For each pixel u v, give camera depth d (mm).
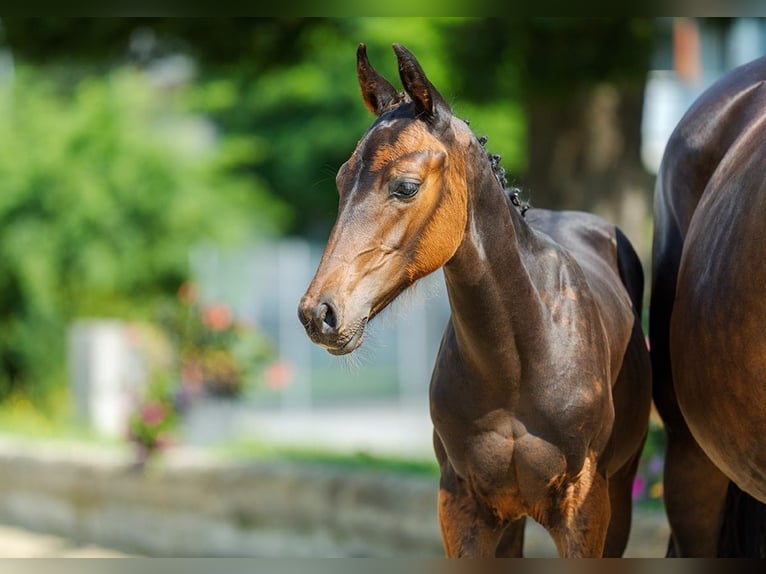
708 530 5859
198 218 22156
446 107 4363
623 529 5699
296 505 10914
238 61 10594
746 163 5012
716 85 5812
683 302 5164
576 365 4707
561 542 4855
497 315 4547
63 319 19703
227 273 25422
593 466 4844
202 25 10008
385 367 27188
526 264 4699
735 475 4945
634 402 5277
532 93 10258
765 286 4398
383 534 10148
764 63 5680
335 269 4070
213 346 14102
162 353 14820
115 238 20859
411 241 4195
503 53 10070
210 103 24469
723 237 4836
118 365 16844
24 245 19734
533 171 11383
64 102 22578
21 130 21266
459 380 4746
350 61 22734
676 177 5766
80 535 12898
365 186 4168
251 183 25031
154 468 12258
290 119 25250
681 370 5160
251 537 11273
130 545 12195
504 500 4844
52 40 10227
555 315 4742
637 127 11312
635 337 5426
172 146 22859
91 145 21375
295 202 26422
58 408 18734
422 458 12453
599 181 11203
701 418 5031
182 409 13695
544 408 4660
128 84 22797
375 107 4668
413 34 17906
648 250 12039
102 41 10148
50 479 13352
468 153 4422
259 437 15125
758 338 4465
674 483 5848
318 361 27578
